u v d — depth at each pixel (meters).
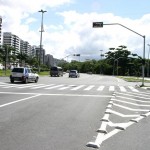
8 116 8.60
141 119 8.83
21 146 5.41
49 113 9.39
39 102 12.38
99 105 12.01
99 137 6.25
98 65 144.25
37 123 7.64
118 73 129.50
